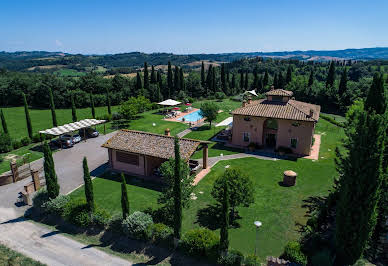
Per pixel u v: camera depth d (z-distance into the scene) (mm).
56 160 38062
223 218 17062
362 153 14945
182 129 54500
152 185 29984
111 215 23766
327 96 76875
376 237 19000
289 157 38469
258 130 42062
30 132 46656
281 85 99188
